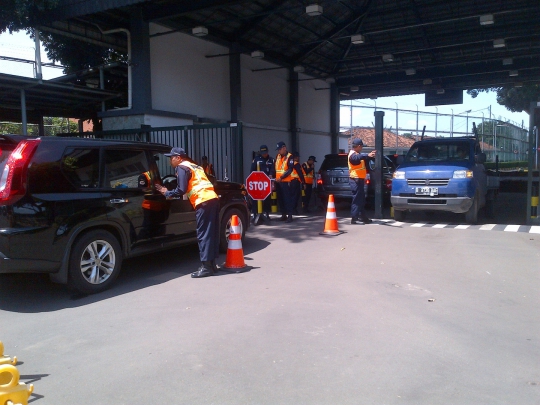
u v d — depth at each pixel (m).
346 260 7.92
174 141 14.73
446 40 18.88
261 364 4.21
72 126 26.62
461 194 10.95
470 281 6.71
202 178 7.10
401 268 7.39
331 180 14.41
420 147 12.63
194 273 7.09
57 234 5.86
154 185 7.20
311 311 5.52
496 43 17.05
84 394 3.78
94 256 6.34
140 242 6.97
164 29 14.88
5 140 5.88
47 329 5.18
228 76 17.88
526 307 5.67
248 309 5.61
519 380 3.91
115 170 6.70
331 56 21.50
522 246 8.91
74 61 18.11
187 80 15.89
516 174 29.23
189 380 3.96
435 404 3.54
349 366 4.15
